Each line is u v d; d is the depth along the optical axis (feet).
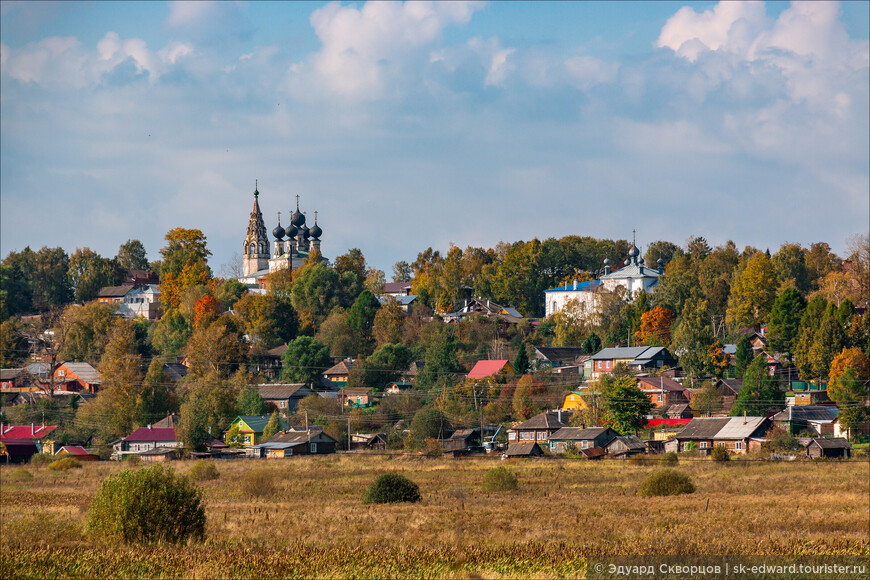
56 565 267.59
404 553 293.64
